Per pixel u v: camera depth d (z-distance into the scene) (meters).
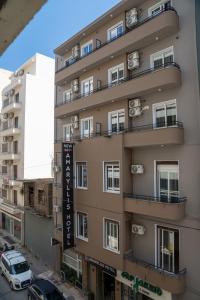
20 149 26.34
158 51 12.20
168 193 11.61
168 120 11.79
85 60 15.28
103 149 13.63
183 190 10.88
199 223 10.21
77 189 15.16
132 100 12.97
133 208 12.04
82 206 14.76
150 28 11.70
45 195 20.31
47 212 19.75
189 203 10.62
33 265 19.84
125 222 12.52
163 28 11.25
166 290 10.61
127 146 12.51
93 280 15.03
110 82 14.40
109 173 13.49
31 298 14.62
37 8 1.31
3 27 1.39
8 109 27.30
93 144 14.23
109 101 13.79
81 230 15.03
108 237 13.33
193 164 10.61
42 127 27.00
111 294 14.81
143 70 12.82
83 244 14.55
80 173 15.24
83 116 16.19
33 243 22.31
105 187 13.55
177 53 11.41
